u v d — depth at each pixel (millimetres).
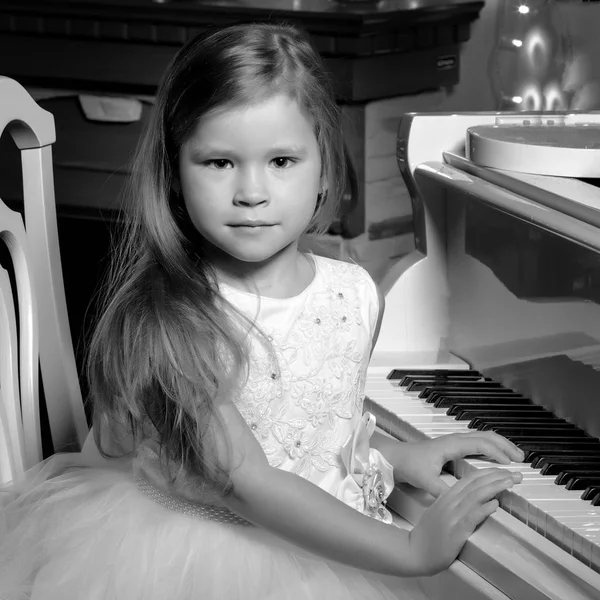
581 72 2611
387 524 1286
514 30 2613
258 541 1357
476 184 1594
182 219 1395
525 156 1582
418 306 1834
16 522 1492
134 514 1393
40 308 1662
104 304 1477
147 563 1334
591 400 1414
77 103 3584
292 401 1405
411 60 3297
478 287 1727
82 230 3740
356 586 1337
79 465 1577
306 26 3232
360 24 3143
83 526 1411
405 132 1808
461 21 3322
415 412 1554
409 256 1865
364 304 1523
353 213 3287
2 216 1541
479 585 1202
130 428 1416
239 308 1386
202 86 1262
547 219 1363
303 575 1328
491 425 1453
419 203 1815
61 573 1364
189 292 1334
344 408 1478
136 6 3396
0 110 1504
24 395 1616
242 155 1261
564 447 1370
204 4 3352
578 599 1071
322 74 1370
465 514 1231
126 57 3477
